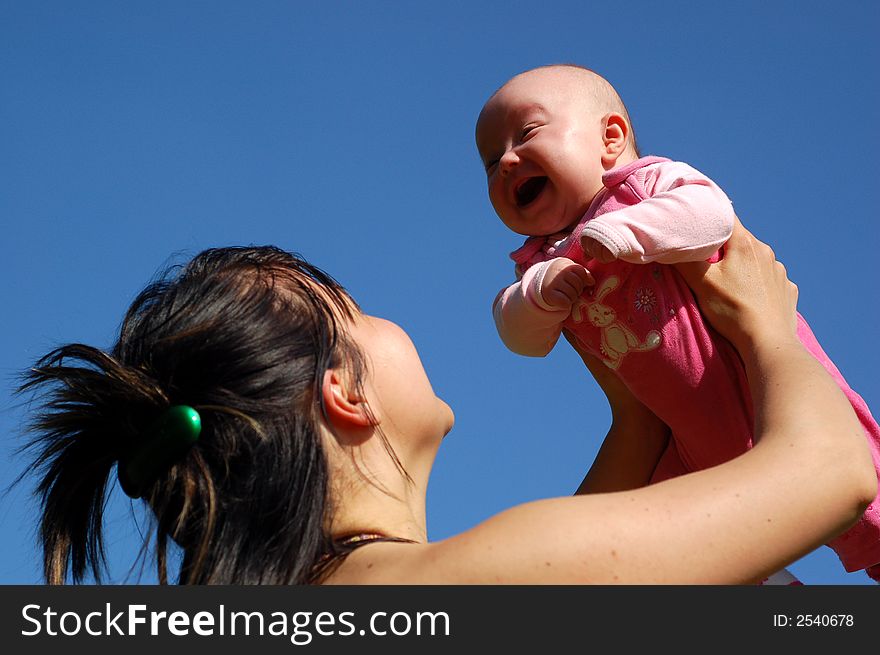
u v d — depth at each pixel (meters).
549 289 2.81
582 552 1.52
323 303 1.96
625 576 1.51
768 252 2.60
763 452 1.70
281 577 1.70
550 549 1.52
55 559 1.92
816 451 1.69
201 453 1.80
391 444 1.96
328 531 1.78
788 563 1.60
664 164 2.88
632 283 2.74
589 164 3.17
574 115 3.24
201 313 1.91
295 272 2.05
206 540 1.72
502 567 1.52
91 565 1.92
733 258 2.56
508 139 3.34
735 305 2.48
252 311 1.90
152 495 1.82
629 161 3.27
